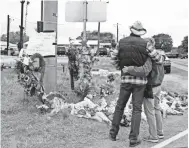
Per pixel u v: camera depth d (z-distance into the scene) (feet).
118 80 44.70
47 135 20.31
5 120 22.74
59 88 35.17
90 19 31.07
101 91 32.42
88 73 30.99
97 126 22.93
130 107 26.66
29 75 27.50
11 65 55.72
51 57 28.50
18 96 29.71
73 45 34.55
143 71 19.15
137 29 19.79
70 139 20.07
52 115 24.41
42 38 28.07
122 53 19.65
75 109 25.41
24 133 20.36
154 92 20.97
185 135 22.36
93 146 19.12
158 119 21.36
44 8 28.22
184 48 299.58
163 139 21.34
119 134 21.83
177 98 35.32
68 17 31.24
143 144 20.03
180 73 78.69
